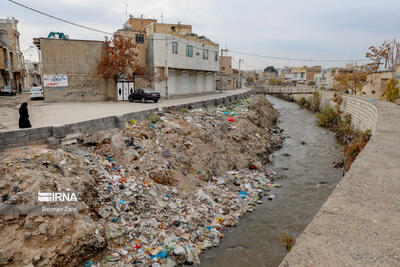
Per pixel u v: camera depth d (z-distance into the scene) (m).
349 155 12.87
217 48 42.06
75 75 23.98
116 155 10.44
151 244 7.26
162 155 11.64
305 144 21.86
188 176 11.48
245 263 7.38
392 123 10.84
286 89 53.75
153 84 30.08
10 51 43.34
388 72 31.97
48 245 5.86
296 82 91.56
